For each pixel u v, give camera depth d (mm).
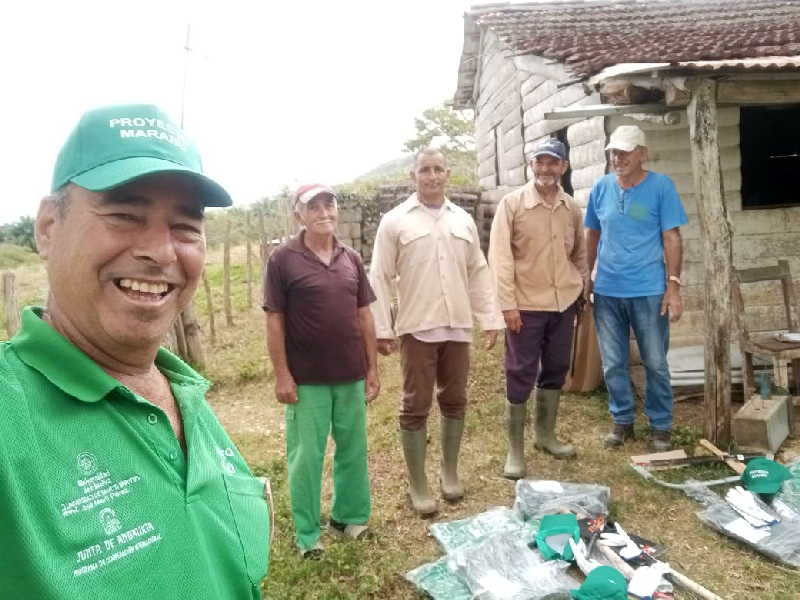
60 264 964
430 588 2992
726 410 4355
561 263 4121
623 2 9070
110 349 1017
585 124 6203
